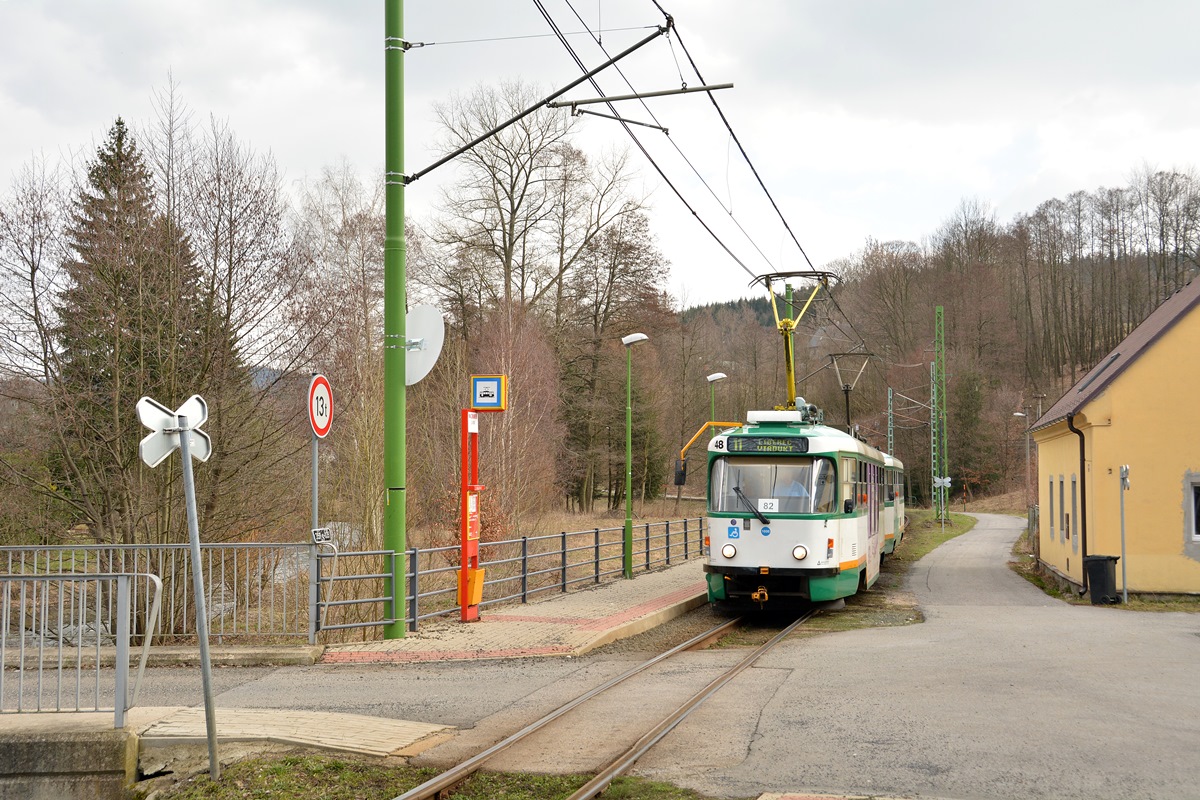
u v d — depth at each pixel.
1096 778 6.68
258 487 16.42
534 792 6.75
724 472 17.17
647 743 7.79
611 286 45.41
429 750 7.80
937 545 39.78
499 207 39.34
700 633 15.09
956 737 7.80
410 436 30.66
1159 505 19.44
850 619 16.61
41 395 14.77
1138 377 19.67
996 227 76.12
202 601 7.37
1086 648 12.37
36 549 11.92
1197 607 18.05
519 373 37.88
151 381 15.23
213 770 7.29
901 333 71.44
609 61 11.99
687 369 63.44
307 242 23.31
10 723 7.88
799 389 72.56
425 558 20.62
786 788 6.58
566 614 15.80
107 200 15.00
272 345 16.42
